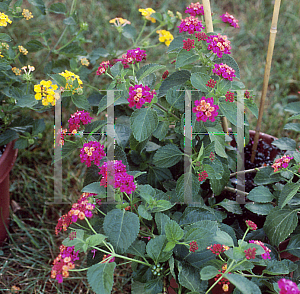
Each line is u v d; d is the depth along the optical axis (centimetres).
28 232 221
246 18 366
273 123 277
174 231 136
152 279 147
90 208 139
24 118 205
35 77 292
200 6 178
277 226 157
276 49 339
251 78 312
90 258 158
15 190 244
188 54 159
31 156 261
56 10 218
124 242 136
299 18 361
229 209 170
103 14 351
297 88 311
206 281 141
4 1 203
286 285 115
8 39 191
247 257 124
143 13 214
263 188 171
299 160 159
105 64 166
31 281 198
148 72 149
